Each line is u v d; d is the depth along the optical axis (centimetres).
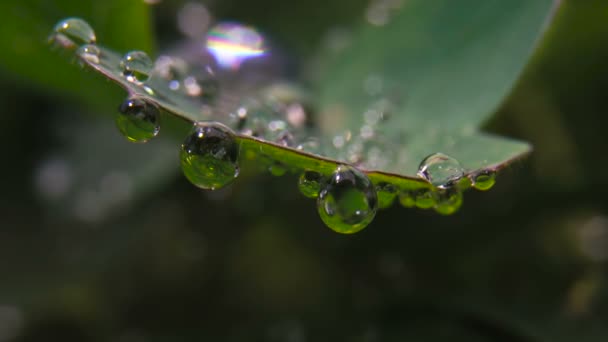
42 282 10
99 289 11
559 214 11
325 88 10
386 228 10
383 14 10
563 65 11
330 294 10
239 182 10
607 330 10
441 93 9
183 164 8
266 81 10
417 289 10
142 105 8
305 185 8
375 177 8
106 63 8
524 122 11
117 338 10
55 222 10
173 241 11
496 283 10
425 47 9
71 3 9
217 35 11
